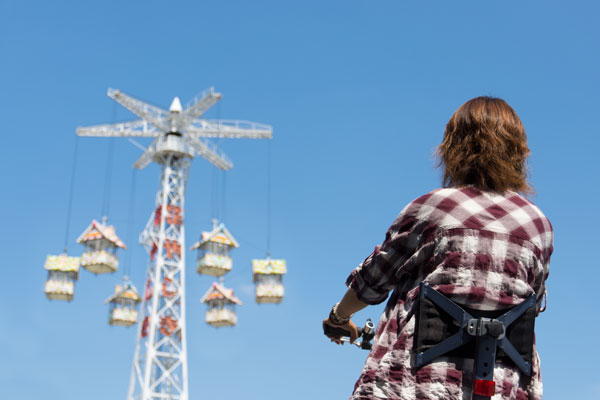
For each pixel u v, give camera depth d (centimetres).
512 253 308
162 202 7206
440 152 349
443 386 290
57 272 7650
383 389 298
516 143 337
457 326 296
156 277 6938
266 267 7788
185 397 6531
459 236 309
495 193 325
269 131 7300
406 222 326
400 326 310
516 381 301
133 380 6619
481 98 347
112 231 7450
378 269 333
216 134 7369
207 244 7781
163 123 7319
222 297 7750
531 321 304
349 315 370
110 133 7219
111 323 7738
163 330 6738
